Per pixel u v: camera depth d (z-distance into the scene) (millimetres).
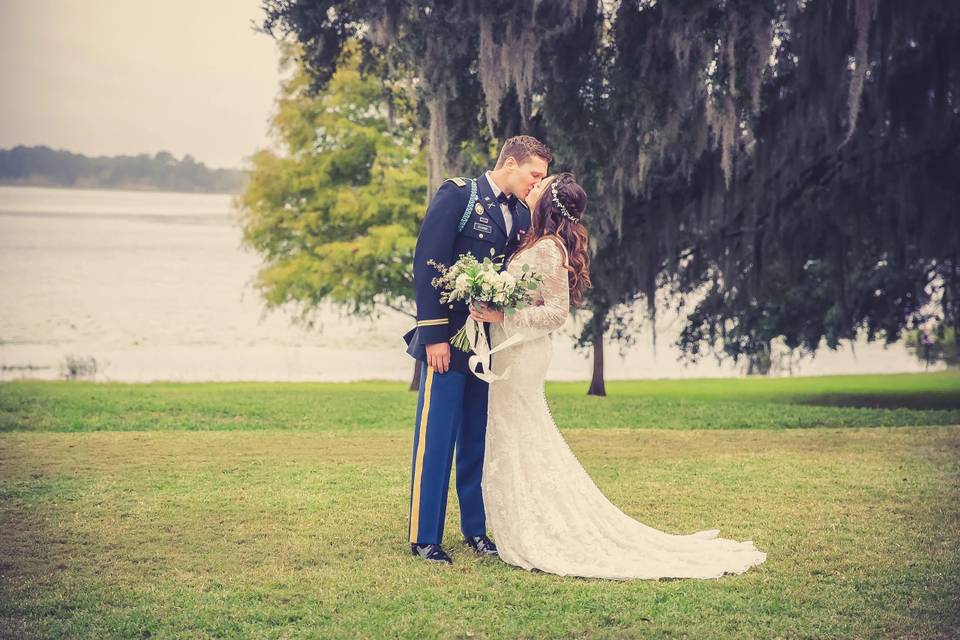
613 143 15570
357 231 29875
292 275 29984
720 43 13984
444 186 6402
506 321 6035
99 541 6590
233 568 5969
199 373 36719
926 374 36188
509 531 6152
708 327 27766
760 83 14141
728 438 12312
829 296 24484
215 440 11930
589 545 6137
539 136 17031
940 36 16750
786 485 8734
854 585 5613
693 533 6887
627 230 19141
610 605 5242
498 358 6207
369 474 9391
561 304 6160
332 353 45906
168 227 148125
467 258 6051
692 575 5824
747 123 16484
